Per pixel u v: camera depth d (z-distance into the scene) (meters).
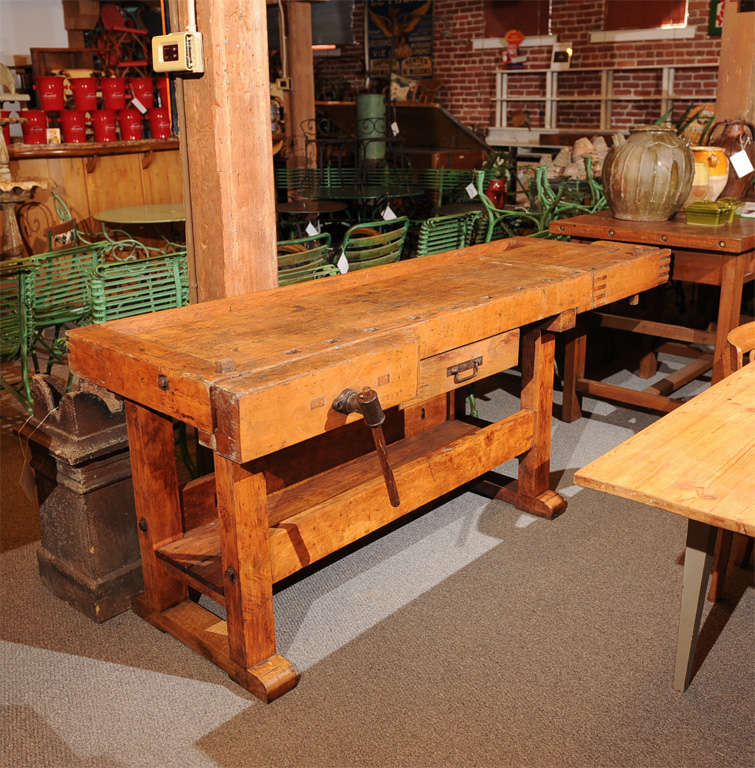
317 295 2.46
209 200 2.36
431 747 1.89
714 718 1.97
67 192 5.66
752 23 4.14
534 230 5.33
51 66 6.34
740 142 3.89
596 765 1.83
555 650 2.22
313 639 2.28
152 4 7.02
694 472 1.62
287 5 8.07
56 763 1.86
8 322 3.54
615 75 9.83
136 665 2.19
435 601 2.44
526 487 2.95
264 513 1.97
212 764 1.85
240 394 1.64
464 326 2.24
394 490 1.92
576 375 3.68
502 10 10.45
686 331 3.47
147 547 2.28
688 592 1.95
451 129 10.85
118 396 2.34
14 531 2.87
